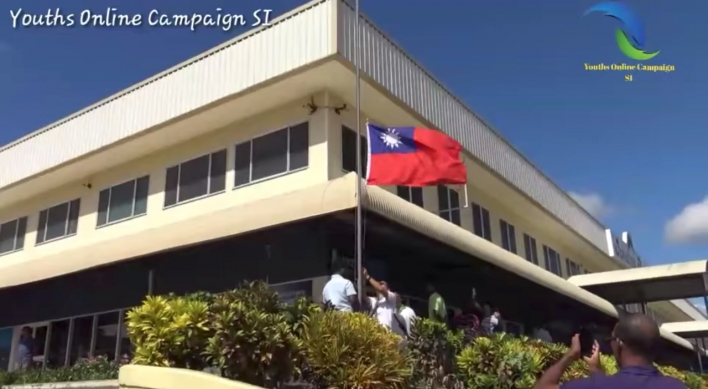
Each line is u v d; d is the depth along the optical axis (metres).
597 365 3.99
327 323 6.86
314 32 11.59
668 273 20.94
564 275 24.67
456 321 11.88
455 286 15.23
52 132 16.41
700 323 33.06
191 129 13.78
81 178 16.59
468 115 16.27
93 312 15.27
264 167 12.77
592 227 26.75
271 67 11.98
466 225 17.00
